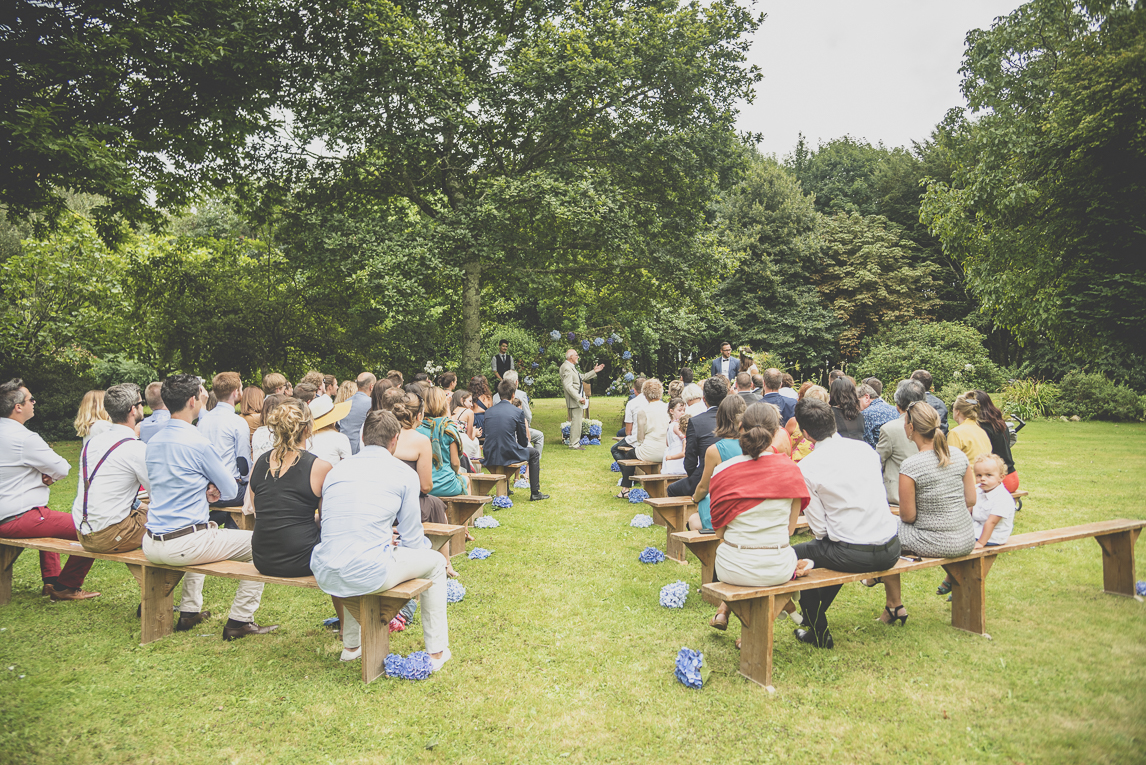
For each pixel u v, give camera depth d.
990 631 3.81
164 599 3.90
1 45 8.30
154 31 8.90
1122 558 4.32
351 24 11.85
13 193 9.75
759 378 8.34
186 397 3.77
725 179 13.73
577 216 11.52
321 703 3.11
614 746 2.74
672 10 13.01
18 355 14.95
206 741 2.80
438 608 3.42
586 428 13.05
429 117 11.98
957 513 3.75
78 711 3.04
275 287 14.24
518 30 13.40
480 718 2.97
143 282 14.25
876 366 20.23
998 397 17.27
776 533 3.26
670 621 4.05
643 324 17.39
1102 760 2.52
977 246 11.12
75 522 3.85
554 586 4.69
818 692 3.15
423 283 12.55
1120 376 14.46
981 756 2.59
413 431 4.54
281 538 3.49
